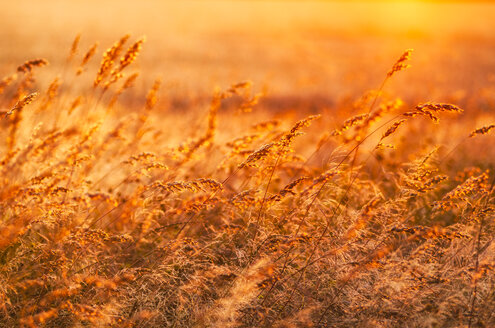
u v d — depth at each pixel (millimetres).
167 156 4555
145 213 3715
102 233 3010
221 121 7656
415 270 2914
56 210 3164
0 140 4441
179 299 3123
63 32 41281
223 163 4273
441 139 7125
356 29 60844
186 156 4449
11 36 35938
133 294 3086
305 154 6387
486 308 2902
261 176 3943
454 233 2820
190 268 3297
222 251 3541
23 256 3191
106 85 4070
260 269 3016
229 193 4215
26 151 3354
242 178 4824
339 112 6973
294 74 26359
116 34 42750
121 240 3084
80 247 3092
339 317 3004
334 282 3236
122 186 4816
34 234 3584
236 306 2920
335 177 4426
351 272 2969
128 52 3959
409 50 3320
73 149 3621
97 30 45000
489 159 6727
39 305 2865
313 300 3084
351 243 3201
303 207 3607
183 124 7516
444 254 3363
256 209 3836
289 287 3141
